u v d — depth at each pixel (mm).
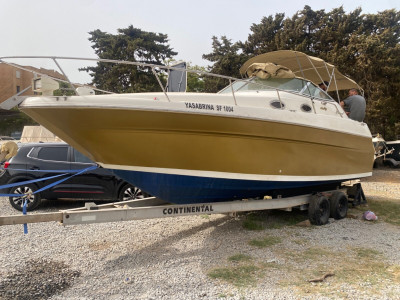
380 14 20719
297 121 5266
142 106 4027
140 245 4914
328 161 5996
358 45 17734
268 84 5977
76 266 4109
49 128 4203
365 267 4102
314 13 20484
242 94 5281
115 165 4500
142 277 3795
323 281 3697
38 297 3301
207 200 5227
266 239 5184
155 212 4496
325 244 4965
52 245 4855
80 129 4074
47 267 4059
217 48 22406
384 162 18031
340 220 6508
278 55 6641
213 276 3801
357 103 7148
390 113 20297
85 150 4438
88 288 3514
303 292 3424
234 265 4156
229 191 5109
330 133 5883
